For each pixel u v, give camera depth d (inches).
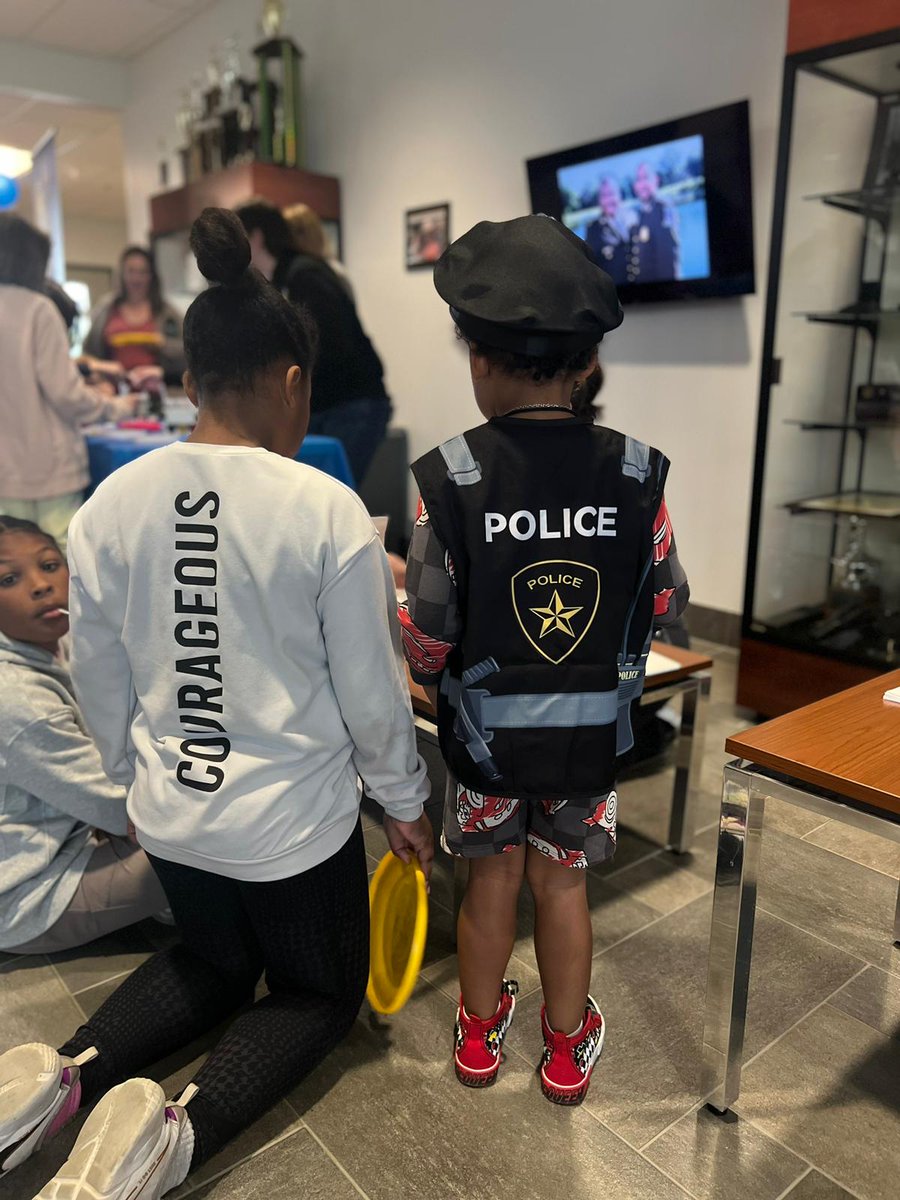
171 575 44.7
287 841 47.3
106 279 543.5
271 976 54.3
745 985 53.7
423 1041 61.6
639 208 149.0
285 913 49.9
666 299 149.3
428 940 72.2
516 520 45.7
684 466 155.1
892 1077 59.6
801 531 122.8
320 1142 53.2
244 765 46.4
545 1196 49.9
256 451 45.0
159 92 275.1
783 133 111.0
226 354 44.9
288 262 166.7
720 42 136.9
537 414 46.7
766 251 135.7
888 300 113.8
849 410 119.8
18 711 62.8
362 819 56.6
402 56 195.3
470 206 187.2
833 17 103.4
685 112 143.8
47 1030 62.1
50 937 68.2
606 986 67.6
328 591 44.3
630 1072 59.2
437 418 207.8
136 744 49.8
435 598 47.6
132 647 46.7
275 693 45.9
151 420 170.1
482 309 43.8
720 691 133.3
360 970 54.4
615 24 151.7
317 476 45.1
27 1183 50.2
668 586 50.9
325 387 171.9
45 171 175.5
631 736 52.4
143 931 73.5
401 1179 50.9
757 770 49.3
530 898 77.0
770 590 123.1
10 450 132.1
